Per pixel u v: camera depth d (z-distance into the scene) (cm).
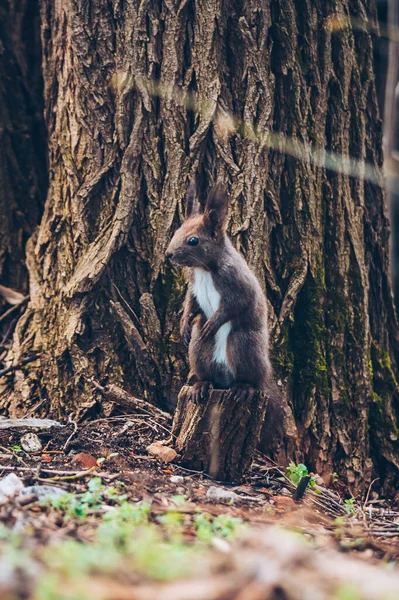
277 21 1180
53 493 848
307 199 1195
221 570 576
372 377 1268
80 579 546
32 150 1364
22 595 521
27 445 1009
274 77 1180
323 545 783
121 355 1152
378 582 582
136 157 1150
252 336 1045
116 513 770
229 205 1150
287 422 1152
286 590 543
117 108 1150
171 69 1145
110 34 1154
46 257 1213
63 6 1181
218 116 1148
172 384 1140
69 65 1179
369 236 1288
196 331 1078
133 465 985
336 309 1227
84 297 1140
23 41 1356
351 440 1212
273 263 1199
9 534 677
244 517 859
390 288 1321
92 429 1065
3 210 1332
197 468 1016
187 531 755
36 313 1202
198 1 1139
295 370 1202
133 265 1162
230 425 992
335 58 1232
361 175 1256
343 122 1234
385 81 1883
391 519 1063
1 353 1227
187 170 1150
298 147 1188
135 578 561
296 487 1045
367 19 1278
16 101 1353
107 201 1164
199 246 1024
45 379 1147
